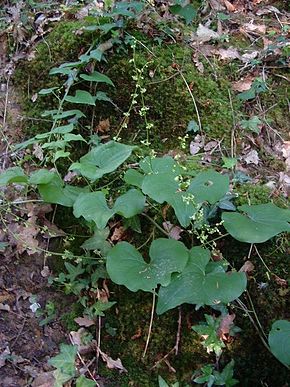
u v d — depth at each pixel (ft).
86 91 1.89
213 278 1.39
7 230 1.72
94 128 1.89
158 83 1.93
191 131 1.86
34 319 1.60
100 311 1.55
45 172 1.60
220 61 2.05
